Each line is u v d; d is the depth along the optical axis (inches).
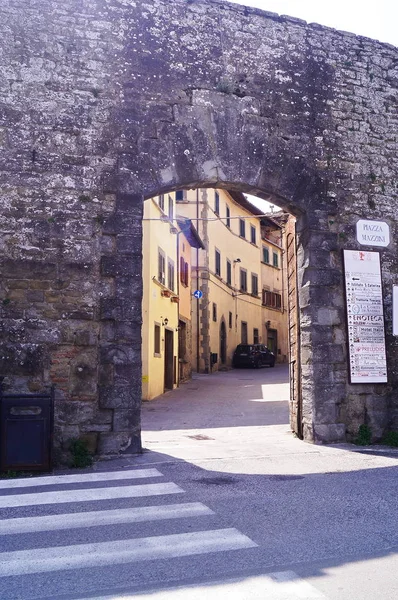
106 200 334.6
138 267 333.1
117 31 352.8
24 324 312.8
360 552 169.9
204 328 1149.1
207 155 358.9
